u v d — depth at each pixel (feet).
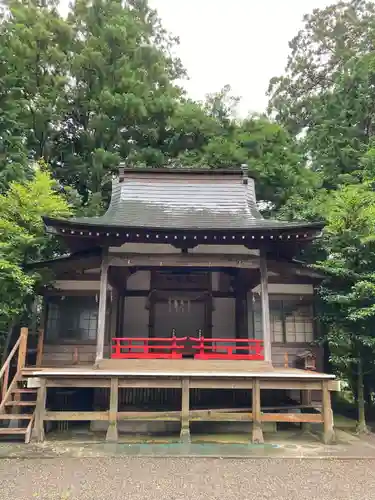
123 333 50.70
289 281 51.31
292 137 94.68
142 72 78.95
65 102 76.59
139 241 41.01
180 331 52.49
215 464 29.25
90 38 76.95
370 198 44.65
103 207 70.28
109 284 48.60
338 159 71.46
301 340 50.78
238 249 44.11
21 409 40.01
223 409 38.88
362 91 73.15
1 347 49.24
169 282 50.47
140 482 25.32
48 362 48.57
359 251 42.57
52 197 47.50
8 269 39.63
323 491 24.22
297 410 45.21
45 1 82.02
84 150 79.00
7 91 64.90
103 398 45.52
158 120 77.71
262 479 26.16
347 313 44.04
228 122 79.77
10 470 27.40
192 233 39.09
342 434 40.60
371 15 93.56
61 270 47.03
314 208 53.78
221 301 52.26
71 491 23.80
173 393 45.88
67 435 37.37
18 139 62.13
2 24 74.18
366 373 45.06
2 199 44.98
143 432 39.17
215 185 49.29
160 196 48.83
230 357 39.96
